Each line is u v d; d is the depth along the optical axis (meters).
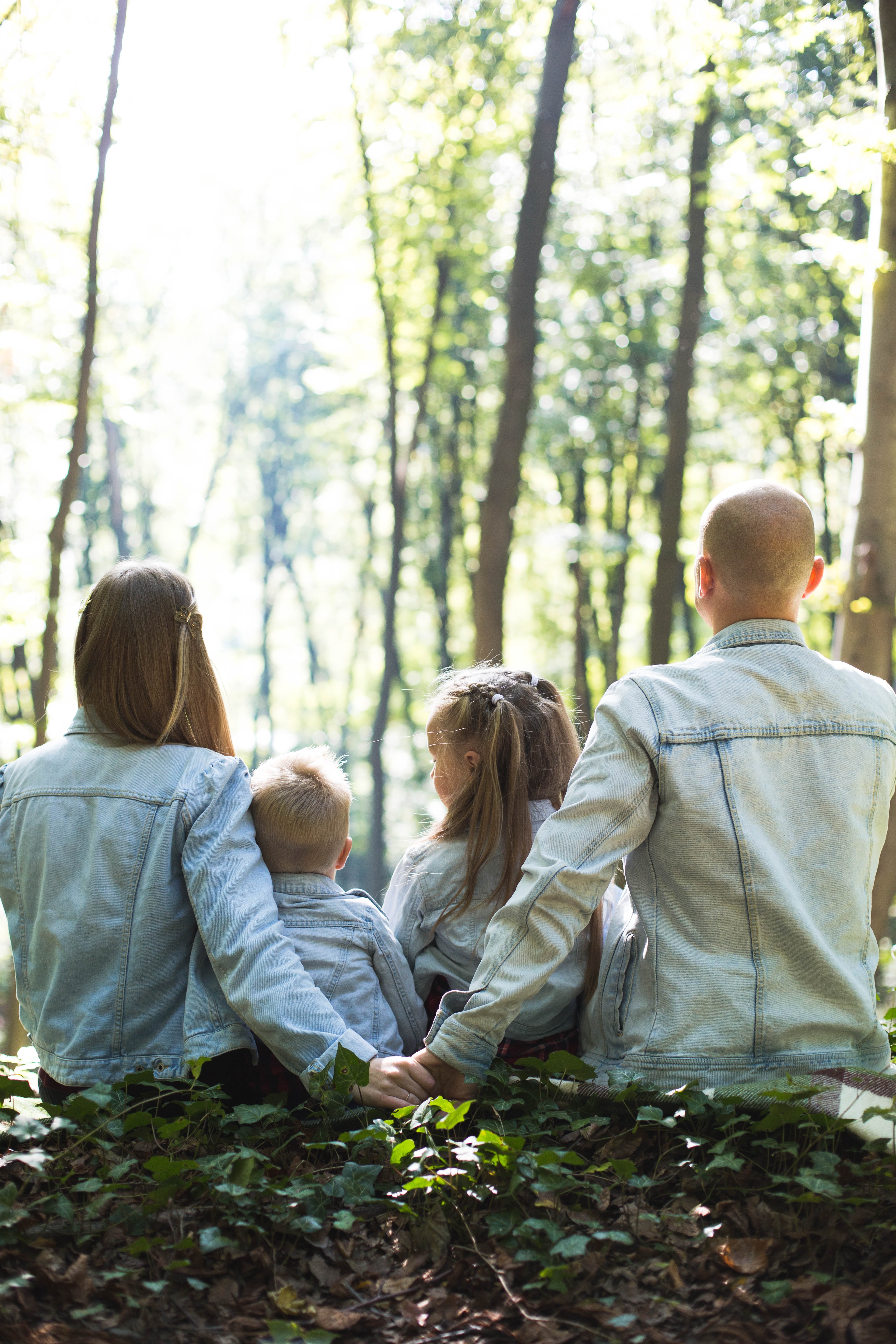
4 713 13.90
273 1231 1.96
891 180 5.37
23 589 10.47
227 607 27.06
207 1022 2.32
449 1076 2.26
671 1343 1.67
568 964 2.53
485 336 16.91
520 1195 2.02
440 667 20.02
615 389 17.14
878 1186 1.99
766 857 2.12
